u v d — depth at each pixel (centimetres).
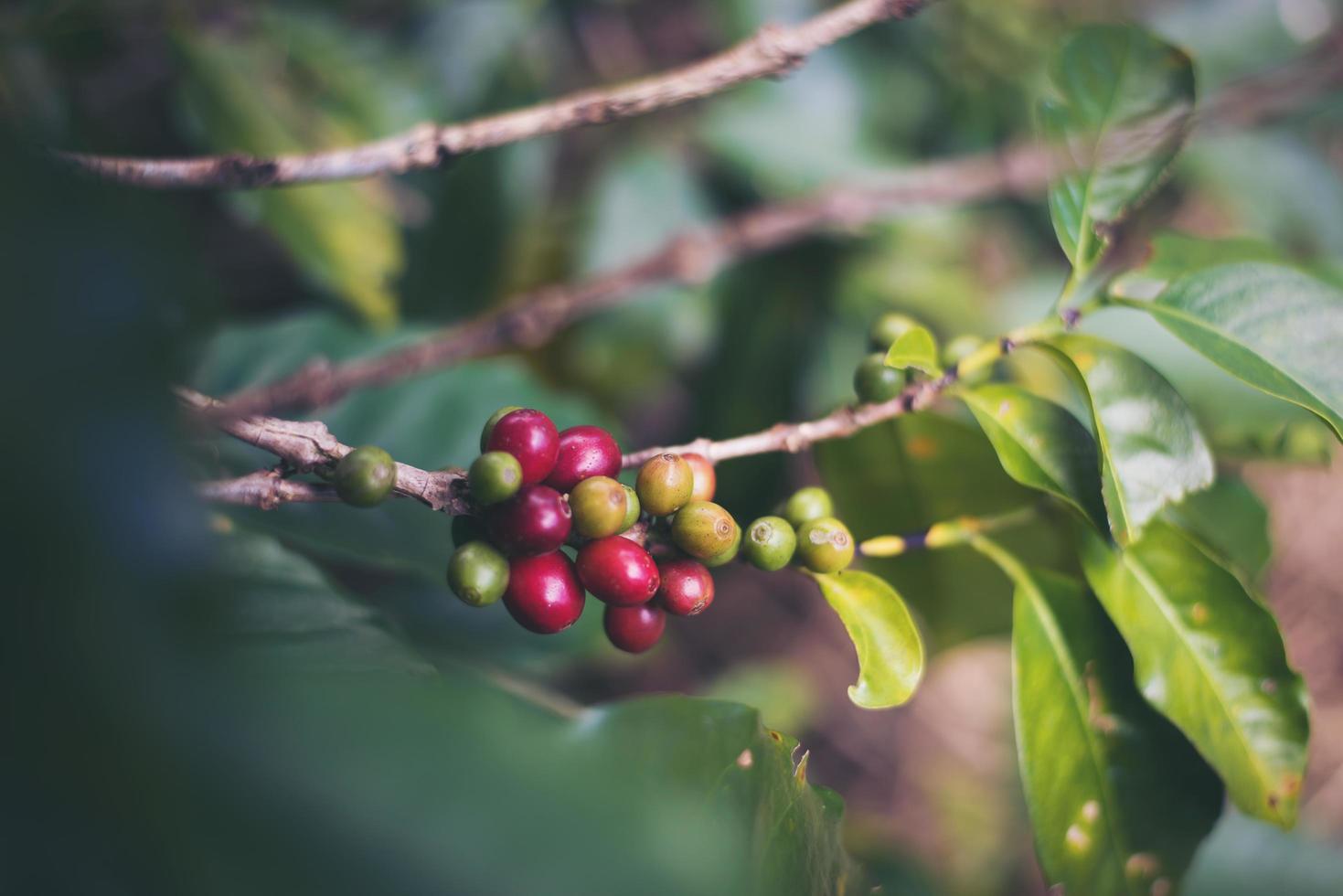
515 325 73
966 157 92
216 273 88
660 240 84
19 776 35
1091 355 50
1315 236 96
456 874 38
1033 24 92
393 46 76
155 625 38
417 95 75
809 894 47
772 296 87
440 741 39
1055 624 52
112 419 39
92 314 39
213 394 62
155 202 43
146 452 39
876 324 52
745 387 87
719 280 85
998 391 50
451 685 39
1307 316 50
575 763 40
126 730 35
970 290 89
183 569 38
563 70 90
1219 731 50
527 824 39
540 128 51
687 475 47
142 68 80
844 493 55
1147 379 50
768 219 81
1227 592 51
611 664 107
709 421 87
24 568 36
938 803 117
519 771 39
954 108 92
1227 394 60
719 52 95
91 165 49
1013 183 85
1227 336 50
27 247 39
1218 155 94
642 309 83
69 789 35
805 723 116
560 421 65
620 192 84
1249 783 50
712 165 90
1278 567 132
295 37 71
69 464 38
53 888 35
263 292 93
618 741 47
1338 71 90
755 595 120
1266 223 94
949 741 121
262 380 64
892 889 84
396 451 63
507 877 39
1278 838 76
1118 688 52
